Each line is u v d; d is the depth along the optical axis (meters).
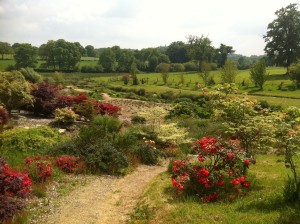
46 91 20.41
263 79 49.47
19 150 11.75
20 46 87.50
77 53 96.88
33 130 13.35
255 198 7.24
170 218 6.59
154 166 12.15
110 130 13.95
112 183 9.92
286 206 6.49
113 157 11.16
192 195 7.91
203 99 32.59
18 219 6.64
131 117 24.62
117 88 54.41
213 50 92.50
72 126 18.06
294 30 64.69
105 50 99.38
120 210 7.80
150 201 7.84
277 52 68.69
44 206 7.77
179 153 13.52
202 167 8.27
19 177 6.80
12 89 17.83
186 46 117.25
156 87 58.41
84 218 7.28
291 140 6.88
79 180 9.86
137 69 96.31
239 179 7.67
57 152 11.60
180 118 22.44
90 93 40.22
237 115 9.38
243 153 8.17
